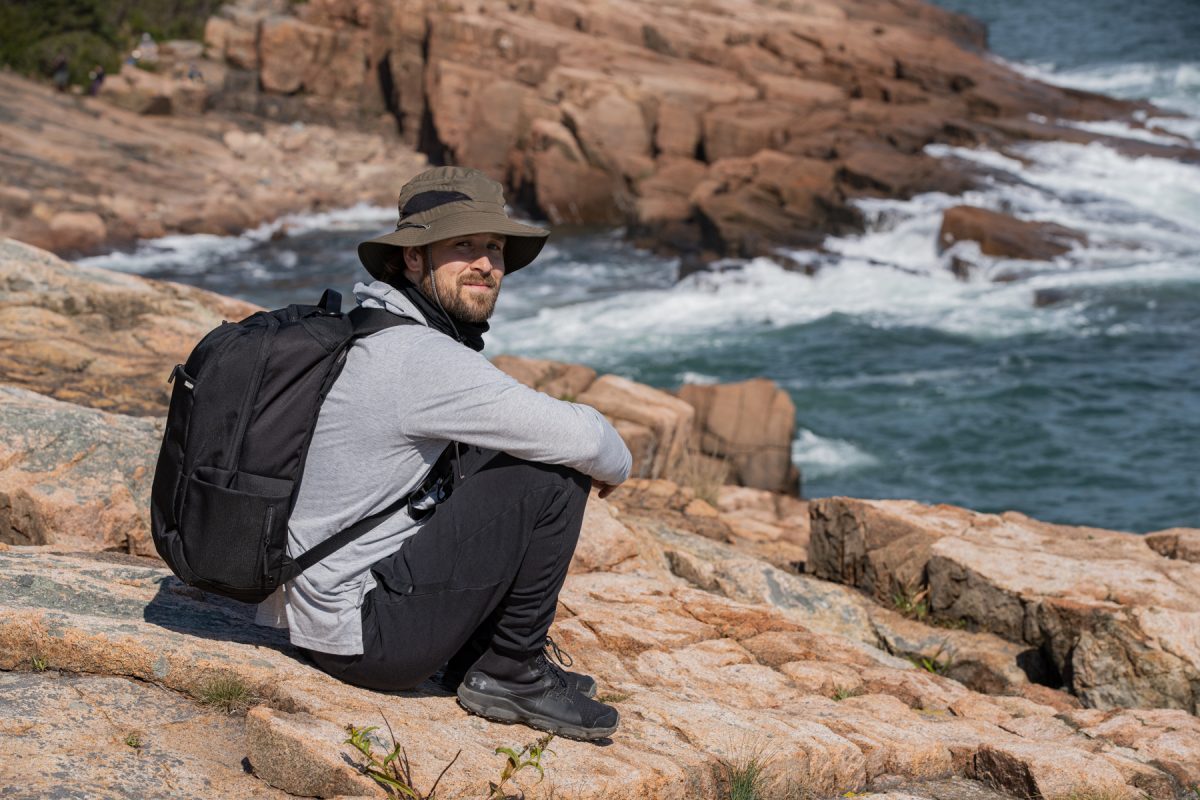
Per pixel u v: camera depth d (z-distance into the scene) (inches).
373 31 1414.9
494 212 109.3
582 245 1173.7
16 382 275.0
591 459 108.8
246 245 1085.1
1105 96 1480.1
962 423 717.3
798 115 1294.3
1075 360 818.2
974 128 1285.7
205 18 1430.9
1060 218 1093.8
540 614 116.2
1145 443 687.1
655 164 1252.5
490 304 112.4
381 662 110.7
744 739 136.1
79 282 326.0
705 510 330.6
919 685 189.6
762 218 1106.7
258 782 105.5
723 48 1413.6
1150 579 229.8
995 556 239.5
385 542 110.8
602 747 121.6
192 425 103.9
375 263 113.5
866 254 1063.6
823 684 179.3
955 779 156.3
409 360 105.3
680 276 1050.1
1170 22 2369.6
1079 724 184.5
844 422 720.3
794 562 291.3
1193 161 1245.7
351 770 101.7
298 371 104.3
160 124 1283.2
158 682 118.3
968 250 1027.9
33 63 1277.1
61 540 178.2
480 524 109.7
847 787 142.6
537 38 1332.4
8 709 108.9
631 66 1352.1
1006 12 2672.2
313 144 1338.6
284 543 105.3
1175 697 205.8
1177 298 924.6
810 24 1555.1
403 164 1341.0
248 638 128.9
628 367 810.2
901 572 252.7
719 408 520.7
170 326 324.2
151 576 146.3
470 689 119.0
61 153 1104.8
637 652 172.7
